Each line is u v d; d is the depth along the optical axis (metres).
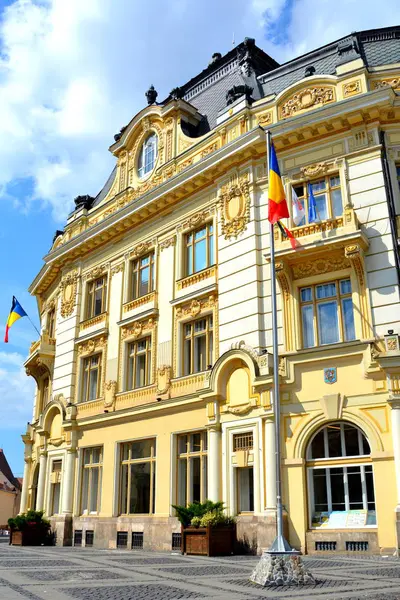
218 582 10.66
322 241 18.73
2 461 71.94
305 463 17.97
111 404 25.44
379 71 20.64
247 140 21.56
